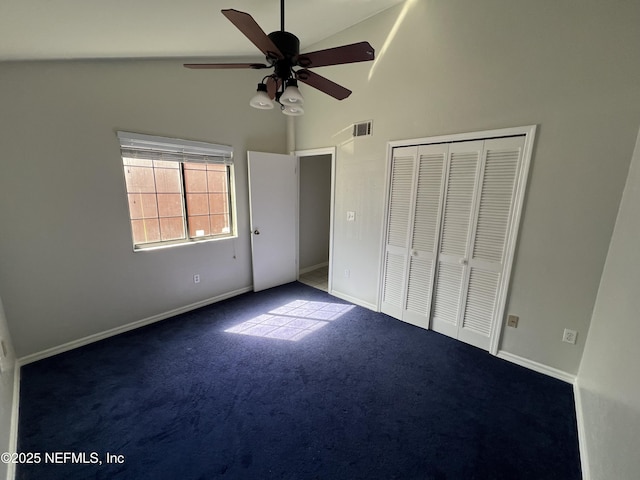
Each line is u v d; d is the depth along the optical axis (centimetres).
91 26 175
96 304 262
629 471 102
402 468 151
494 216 236
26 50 187
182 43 241
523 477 147
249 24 123
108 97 245
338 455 158
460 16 232
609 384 143
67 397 196
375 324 306
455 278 268
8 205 212
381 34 282
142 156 271
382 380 219
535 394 205
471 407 193
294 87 163
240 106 341
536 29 200
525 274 227
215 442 165
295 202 413
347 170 337
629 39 172
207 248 337
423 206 279
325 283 429
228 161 339
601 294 191
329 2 243
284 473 148
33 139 216
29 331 230
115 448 160
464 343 270
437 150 260
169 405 191
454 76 242
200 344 264
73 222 241
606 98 182
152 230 297
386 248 316
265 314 326
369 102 304
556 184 205
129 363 234
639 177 157
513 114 216
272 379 219
